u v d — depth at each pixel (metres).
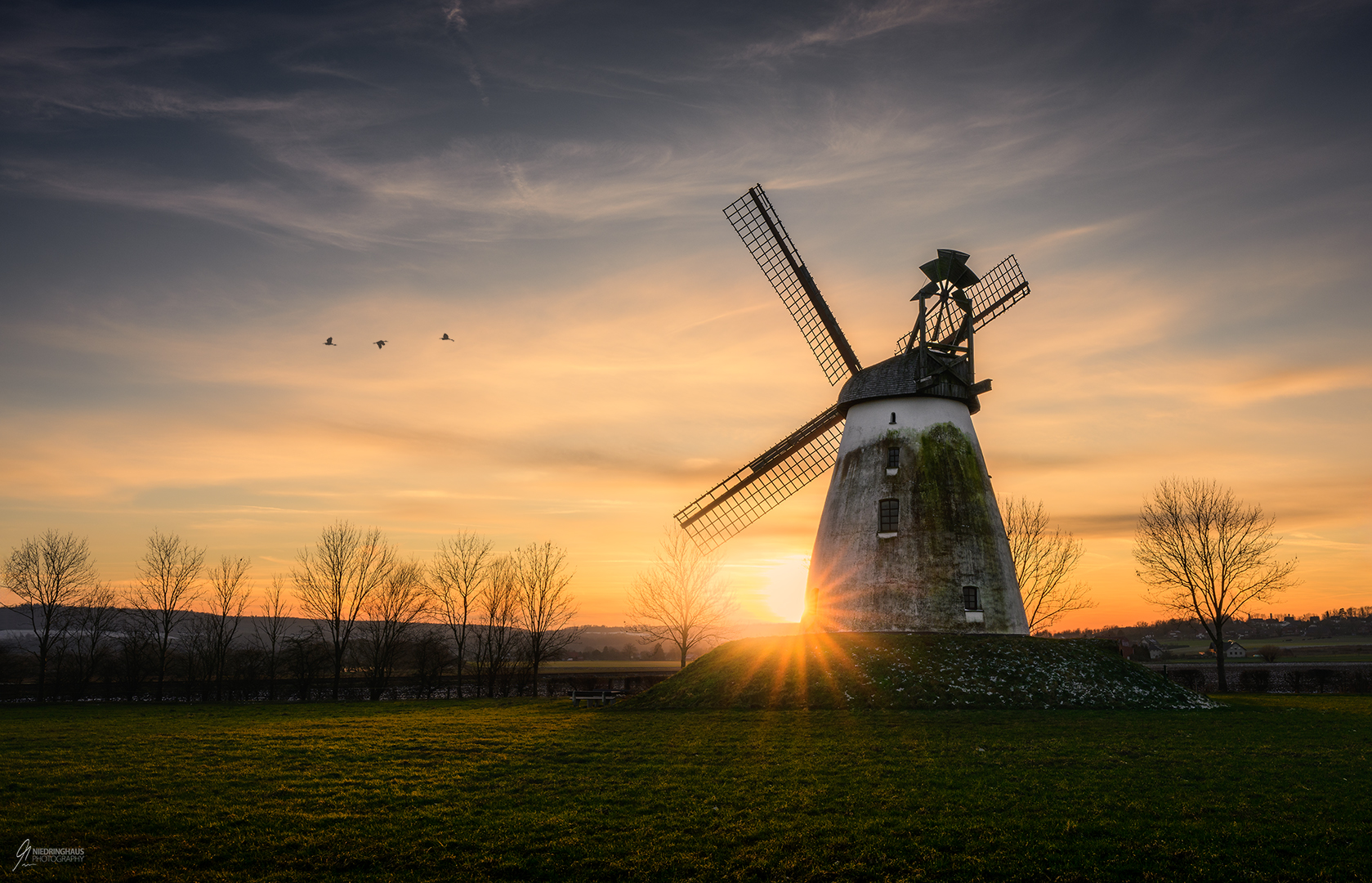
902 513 41.81
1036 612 68.44
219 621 70.25
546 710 39.38
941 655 37.34
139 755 25.98
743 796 19.61
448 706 44.62
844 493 43.94
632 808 18.72
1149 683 37.75
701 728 29.89
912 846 15.98
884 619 40.66
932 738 26.73
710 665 40.25
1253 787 20.09
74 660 70.12
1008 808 18.38
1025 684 35.34
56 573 69.56
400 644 70.56
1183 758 23.56
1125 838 16.31
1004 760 23.25
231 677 69.44
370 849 16.19
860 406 45.09
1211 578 63.66
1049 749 24.88
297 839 16.72
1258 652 127.62
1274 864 14.95
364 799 19.80
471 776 22.22
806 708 33.66
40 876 14.90
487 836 16.81
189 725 35.34
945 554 40.94
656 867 15.10
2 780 22.19
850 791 19.84
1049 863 15.14
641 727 30.64
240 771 23.17
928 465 42.41
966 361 44.91
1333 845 15.89
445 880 14.73
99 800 19.88
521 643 72.81
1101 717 31.41
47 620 68.25
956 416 43.94
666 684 39.62
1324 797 19.17
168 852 16.11
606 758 24.42
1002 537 43.12
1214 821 17.36
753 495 50.56
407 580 73.06
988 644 38.62
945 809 18.22
